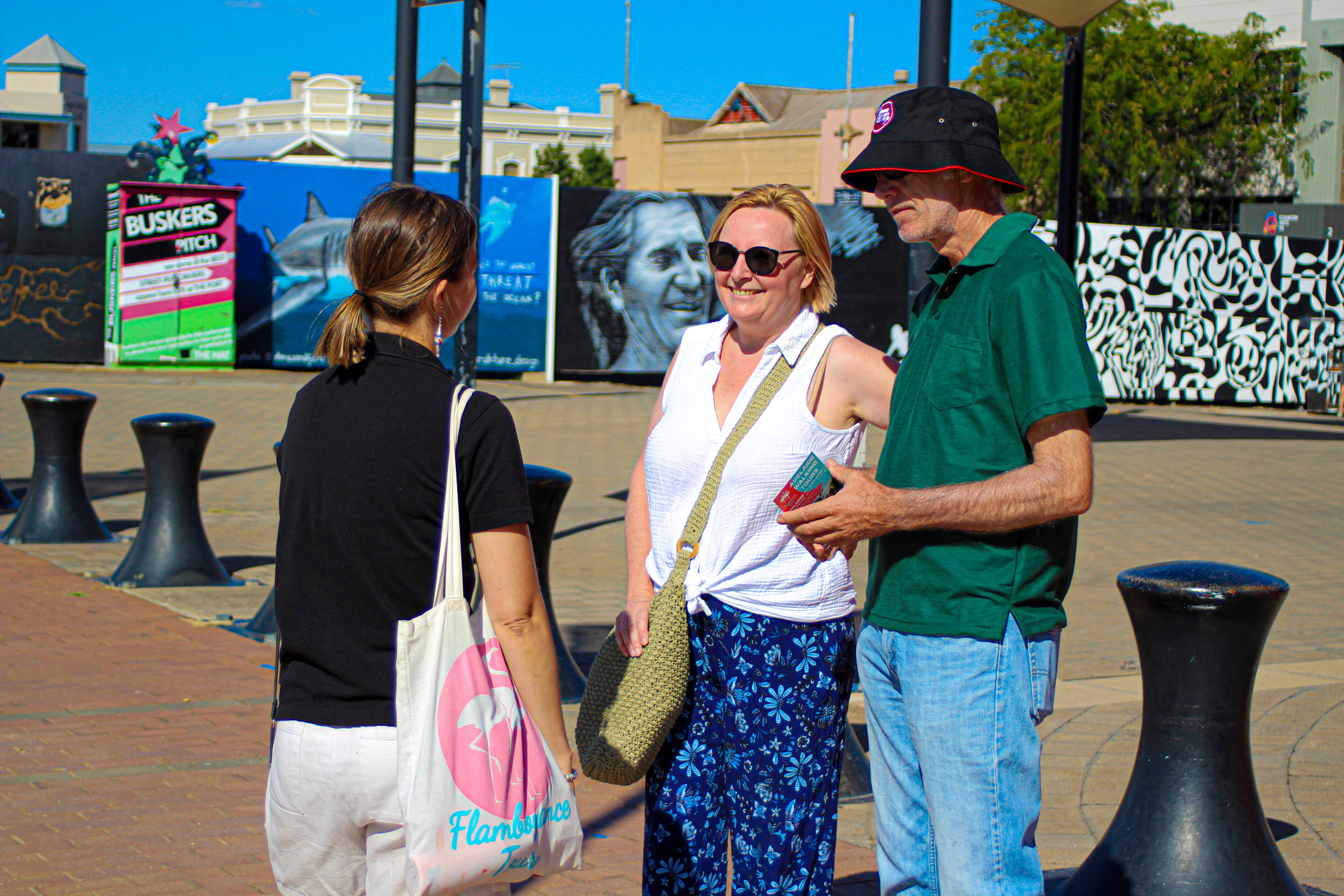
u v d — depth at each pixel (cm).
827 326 297
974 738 241
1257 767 493
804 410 287
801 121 7206
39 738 495
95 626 673
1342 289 2692
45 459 911
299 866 227
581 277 2475
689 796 294
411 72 819
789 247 288
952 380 245
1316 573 929
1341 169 3925
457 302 238
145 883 370
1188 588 307
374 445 219
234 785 452
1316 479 1484
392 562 218
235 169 2350
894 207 258
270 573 823
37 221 2283
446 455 220
